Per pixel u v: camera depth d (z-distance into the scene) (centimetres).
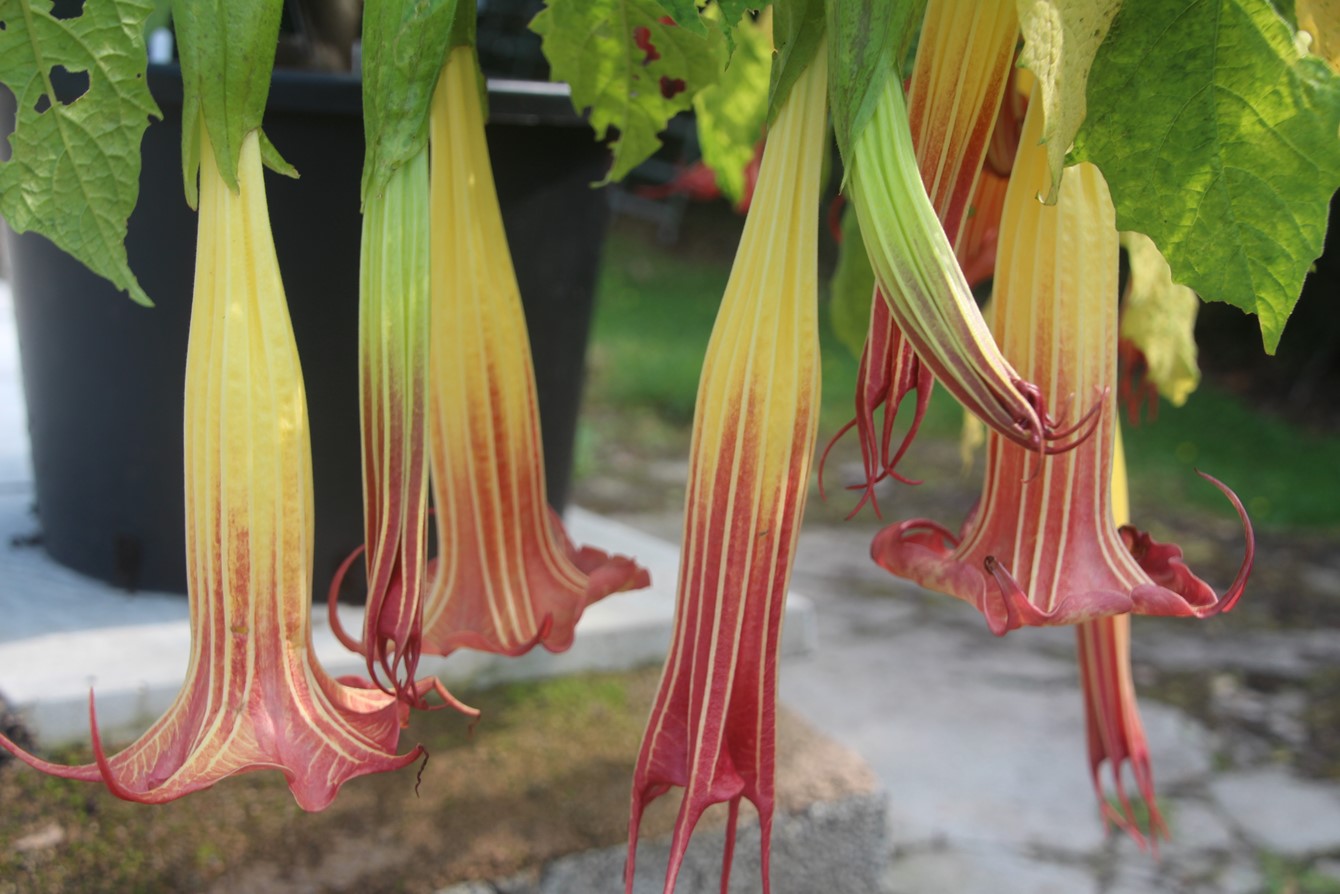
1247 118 53
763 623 55
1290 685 230
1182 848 169
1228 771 194
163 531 112
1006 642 238
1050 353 57
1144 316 71
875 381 54
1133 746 68
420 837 93
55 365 111
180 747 54
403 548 54
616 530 147
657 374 424
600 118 72
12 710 96
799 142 54
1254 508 348
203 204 54
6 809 91
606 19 69
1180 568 57
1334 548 316
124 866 88
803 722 118
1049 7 50
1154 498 352
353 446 107
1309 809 183
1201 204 54
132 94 56
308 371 104
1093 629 68
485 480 62
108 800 94
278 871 89
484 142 62
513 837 94
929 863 160
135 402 108
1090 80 54
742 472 54
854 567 275
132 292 57
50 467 116
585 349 123
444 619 62
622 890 96
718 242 724
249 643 54
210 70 53
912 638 237
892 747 191
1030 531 57
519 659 114
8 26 55
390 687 59
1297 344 509
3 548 122
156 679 100
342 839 93
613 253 686
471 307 62
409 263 54
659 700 56
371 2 53
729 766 55
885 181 51
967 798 177
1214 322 536
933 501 323
